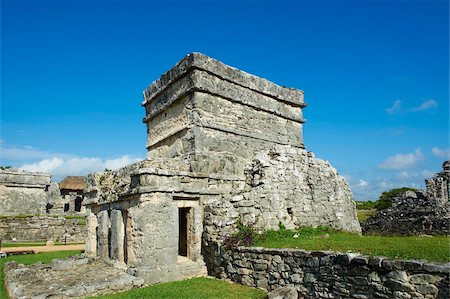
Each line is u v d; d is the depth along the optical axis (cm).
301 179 1567
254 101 1786
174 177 1322
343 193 1798
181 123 1627
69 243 2866
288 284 998
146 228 1213
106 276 1204
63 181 4891
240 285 1129
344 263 870
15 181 3544
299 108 2062
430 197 2214
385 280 785
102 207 1659
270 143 1838
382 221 2130
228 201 1316
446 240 1108
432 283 711
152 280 1173
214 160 1468
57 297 988
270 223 1341
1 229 2806
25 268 1394
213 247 1287
